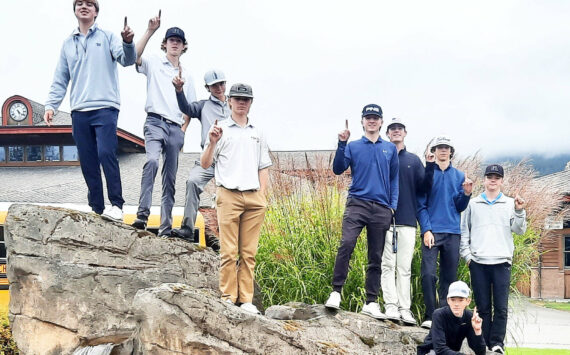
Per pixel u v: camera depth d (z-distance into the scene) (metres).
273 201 8.32
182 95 6.57
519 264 8.36
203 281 7.09
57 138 21.16
